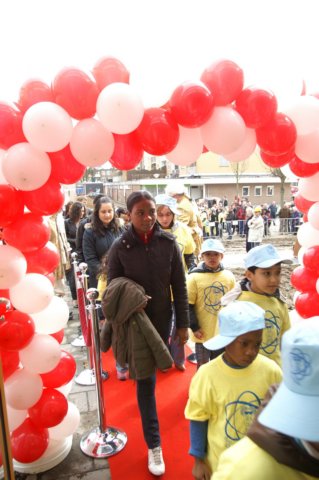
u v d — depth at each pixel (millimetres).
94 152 1831
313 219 2668
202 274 3039
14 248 2061
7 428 1709
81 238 4926
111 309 2178
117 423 2838
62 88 1727
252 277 2234
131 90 1749
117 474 2307
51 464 2361
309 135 2152
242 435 1555
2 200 1864
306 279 2850
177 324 2480
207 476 1622
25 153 1779
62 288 5621
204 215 16031
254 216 12234
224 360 1657
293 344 820
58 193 2055
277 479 814
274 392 969
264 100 1898
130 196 2264
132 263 2270
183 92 1785
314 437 756
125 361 2244
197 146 2086
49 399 2254
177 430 2721
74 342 4512
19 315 2084
